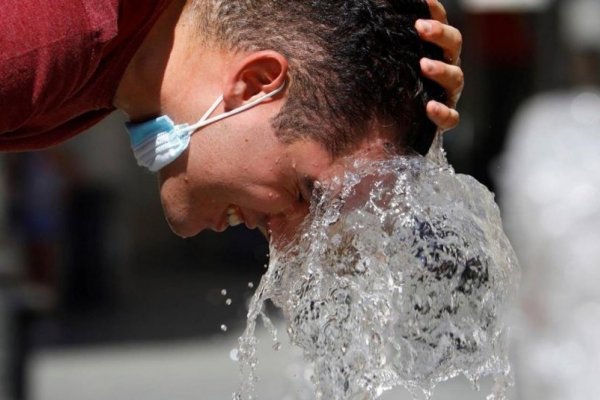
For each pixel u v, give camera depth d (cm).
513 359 1084
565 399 1055
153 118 656
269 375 1324
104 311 2778
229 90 637
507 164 1138
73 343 2372
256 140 638
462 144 2403
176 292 3066
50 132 671
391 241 658
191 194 658
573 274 1051
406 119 650
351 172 642
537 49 2441
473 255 669
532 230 1070
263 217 664
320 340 679
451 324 680
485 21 2720
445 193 668
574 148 1066
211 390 1909
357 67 633
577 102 1103
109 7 611
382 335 673
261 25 636
